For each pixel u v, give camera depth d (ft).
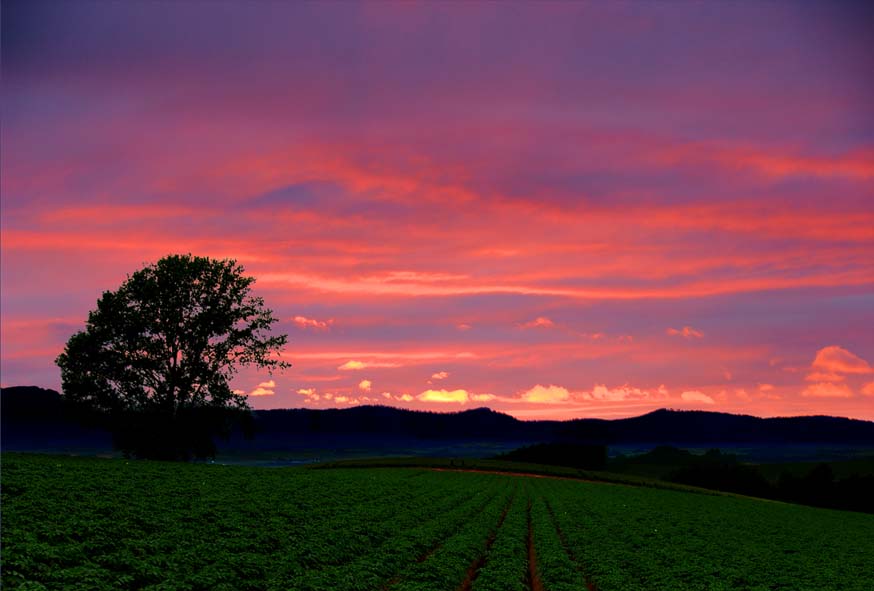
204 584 71.92
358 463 350.23
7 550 68.39
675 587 93.35
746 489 434.71
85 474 125.59
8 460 135.23
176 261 218.59
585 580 98.99
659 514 187.32
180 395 215.72
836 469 489.26
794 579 106.01
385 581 86.69
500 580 88.89
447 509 159.02
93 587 63.72
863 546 158.81
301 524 111.65
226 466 197.06
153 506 104.12
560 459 636.07
